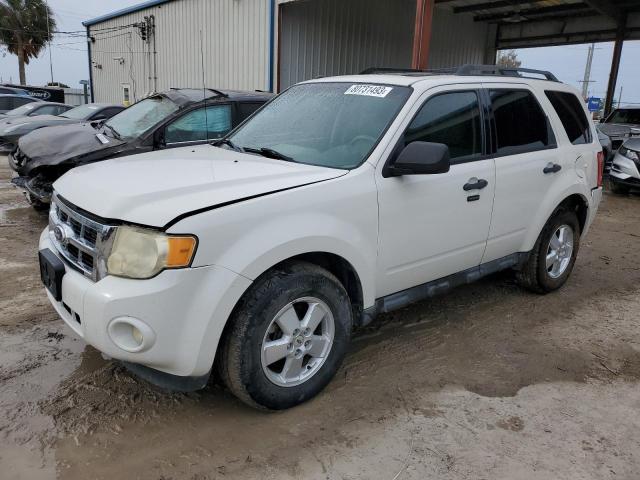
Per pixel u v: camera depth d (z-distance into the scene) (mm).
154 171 3129
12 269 5184
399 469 2646
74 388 3219
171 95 7172
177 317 2545
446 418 3076
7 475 2506
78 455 2664
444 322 4371
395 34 16906
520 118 4379
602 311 4746
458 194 3725
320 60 14984
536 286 4910
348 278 3305
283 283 2836
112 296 2500
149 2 18328
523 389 3422
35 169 6277
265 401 2926
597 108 35156
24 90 22641
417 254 3580
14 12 43281
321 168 3242
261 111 4348
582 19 18266
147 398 3152
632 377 3631
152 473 2564
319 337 3113
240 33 14789
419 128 3547
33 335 3863
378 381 3443
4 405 3029
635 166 10406
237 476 2562
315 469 2629
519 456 2775
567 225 5000
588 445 2887
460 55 19156
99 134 6734
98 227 2654
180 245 2502
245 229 2688
